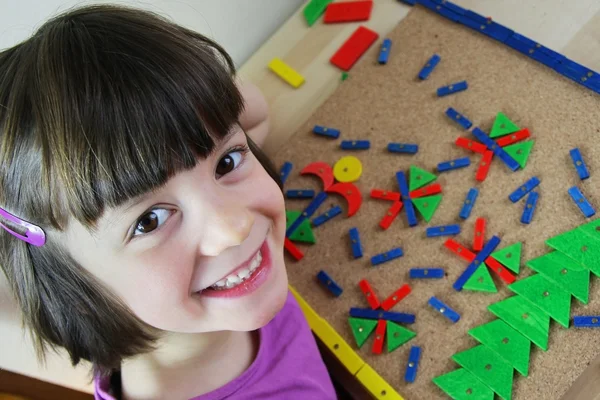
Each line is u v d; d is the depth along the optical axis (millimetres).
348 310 864
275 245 559
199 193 446
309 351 754
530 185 843
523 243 818
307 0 1152
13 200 439
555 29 938
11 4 755
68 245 460
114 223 428
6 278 593
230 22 1040
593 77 860
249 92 947
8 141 416
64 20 444
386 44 1034
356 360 814
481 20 977
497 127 893
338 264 900
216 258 485
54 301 508
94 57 407
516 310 777
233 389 658
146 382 621
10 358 652
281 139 1033
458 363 778
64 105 398
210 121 442
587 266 759
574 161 830
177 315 496
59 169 401
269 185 521
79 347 540
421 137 942
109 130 395
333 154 981
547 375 733
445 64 980
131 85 402
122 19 440
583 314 748
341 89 1031
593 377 706
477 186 879
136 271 462
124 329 523
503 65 938
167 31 448
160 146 406
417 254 868
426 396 778
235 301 523
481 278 815
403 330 821
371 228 909
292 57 1094
